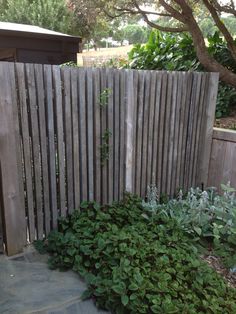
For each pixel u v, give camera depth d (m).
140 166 3.15
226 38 4.36
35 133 2.31
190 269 2.06
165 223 2.67
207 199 3.07
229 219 2.69
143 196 3.28
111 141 2.83
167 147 3.35
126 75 2.78
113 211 2.75
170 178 3.48
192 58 4.94
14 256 2.34
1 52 5.18
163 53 5.35
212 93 3.50
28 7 13.00
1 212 2.30
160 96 3.11
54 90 2.35
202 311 1.75
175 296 1.81
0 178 2.21
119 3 4.67
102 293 1.84
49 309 1.80
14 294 1.91
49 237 2.46
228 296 1.92
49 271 2.16
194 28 3.92
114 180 2.97
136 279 1.83
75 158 2.61
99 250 2.12
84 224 2.47
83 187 2.73
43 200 2.48
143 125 3.05
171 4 4.71
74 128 2.54
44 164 2.42
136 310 1.70
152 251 2.16
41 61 4.74
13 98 2.12
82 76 2.49
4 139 2.12
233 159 3.43
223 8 4.18
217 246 2.47
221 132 3.52
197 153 3.67
